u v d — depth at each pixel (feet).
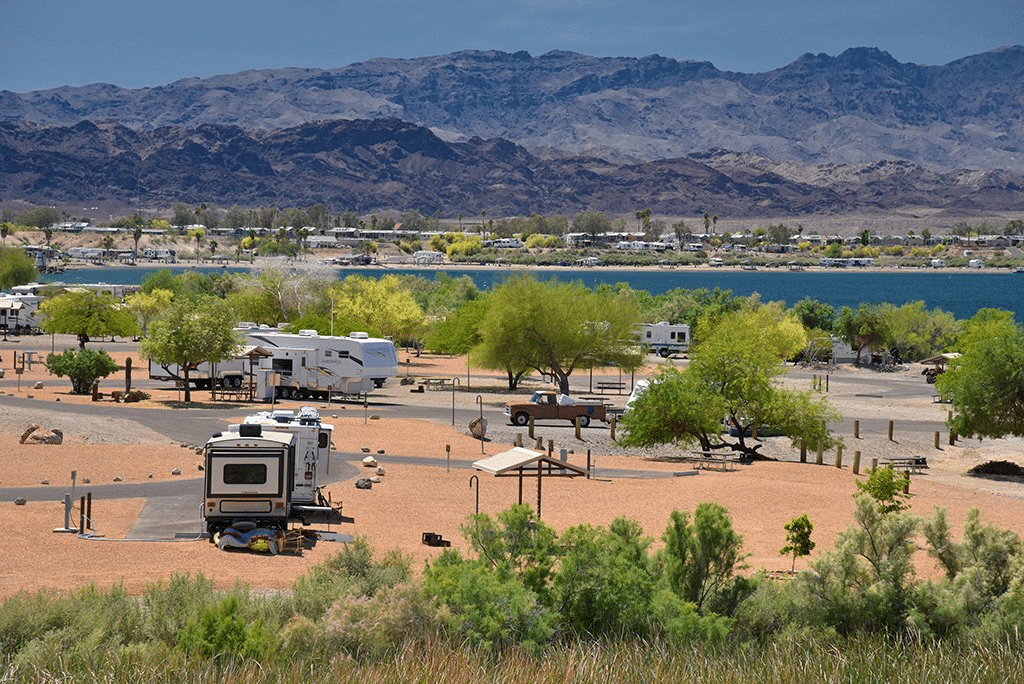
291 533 149.59
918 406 366.84
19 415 260.83
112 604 97.86
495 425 284.00
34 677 74.74
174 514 169.48
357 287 511.40
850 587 100.73
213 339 306.96
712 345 262.67
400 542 155.22
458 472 216.74
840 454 241.96
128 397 303.07
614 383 394.73
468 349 415.85
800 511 188.65
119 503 176.24
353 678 75.77
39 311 547.90
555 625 94.17
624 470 228.02
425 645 83.61
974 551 106.93
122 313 485.15
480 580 94.79
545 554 103.19
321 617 94.94
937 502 203.72
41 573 129.08
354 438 250.98
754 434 282.97
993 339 278.67
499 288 364.58
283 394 327.26
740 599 101.71
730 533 103.91
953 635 91.56
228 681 73.87
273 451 151.23
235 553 144.25
